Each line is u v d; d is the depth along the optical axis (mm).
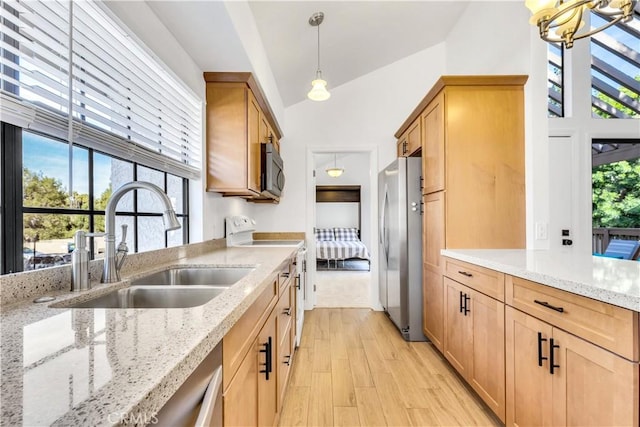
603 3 1292
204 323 665
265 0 1942
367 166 8320
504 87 2238
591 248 2654
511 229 2236
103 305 1034
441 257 2293
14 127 932
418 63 3691
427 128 2600
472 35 2863
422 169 2729
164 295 1133
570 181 2686
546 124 2162
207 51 1859
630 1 1271
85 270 1003
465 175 2238
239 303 824
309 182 3738
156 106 1560
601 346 973
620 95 2834
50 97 945
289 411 1735
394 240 2914
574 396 1078
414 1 2596
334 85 3676
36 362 483
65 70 1002
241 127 2137
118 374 445
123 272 1323
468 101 2242
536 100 2162
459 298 1994
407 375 2125
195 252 1970
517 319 1403
